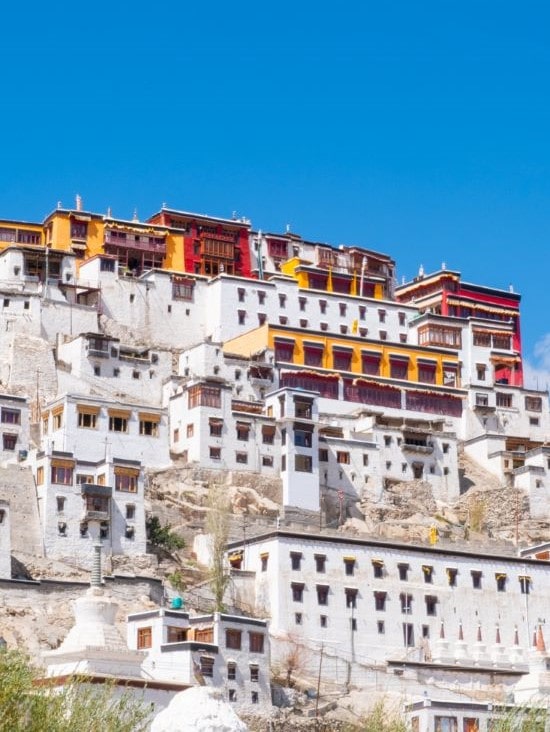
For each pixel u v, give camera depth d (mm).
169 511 147000
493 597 140000
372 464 169250
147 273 190500
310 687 118312
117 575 129500
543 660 119000
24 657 67812
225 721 50719
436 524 165500
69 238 197250
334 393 184125
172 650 105125
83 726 61594
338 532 149625
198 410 161000
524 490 175375
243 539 141125
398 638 134875
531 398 197250
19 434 149250
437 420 186750
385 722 93500
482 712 103188
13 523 133000
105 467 138000
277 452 162875
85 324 179500
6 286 182250
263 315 194625
